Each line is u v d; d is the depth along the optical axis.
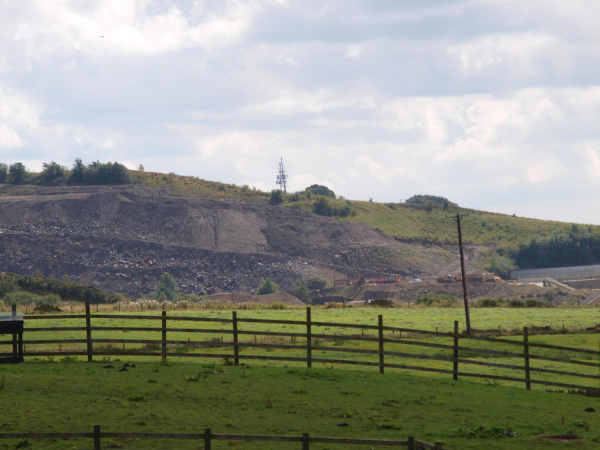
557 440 46.59
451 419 53.22
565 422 54.91
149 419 47.72
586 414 59.53
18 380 59.47
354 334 132.88
